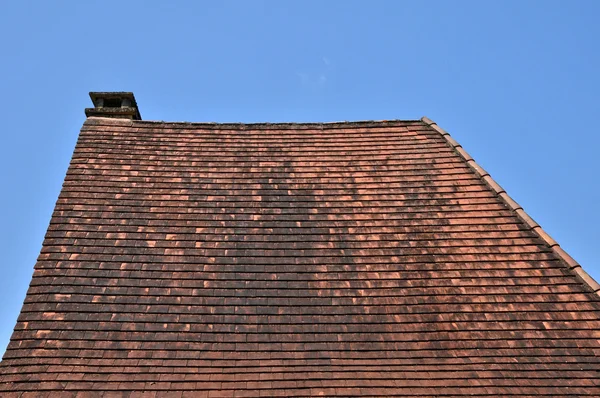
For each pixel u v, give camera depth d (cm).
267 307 784
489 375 701
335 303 795
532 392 682
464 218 936
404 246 886
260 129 1140
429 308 790
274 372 696
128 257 841
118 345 721
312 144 1105
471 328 762
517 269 845
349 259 862
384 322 770
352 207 956
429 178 1021
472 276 836
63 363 696
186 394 663
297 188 993
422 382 691
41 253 835
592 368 713
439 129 1139
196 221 912
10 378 673
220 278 820
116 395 658
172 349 720
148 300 782
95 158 1023
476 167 1030
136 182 979
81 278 803
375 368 708
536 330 759
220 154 1064
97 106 1184
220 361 709
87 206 920
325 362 713
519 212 933
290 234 898
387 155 1078
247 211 938
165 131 1114
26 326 736
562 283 820
